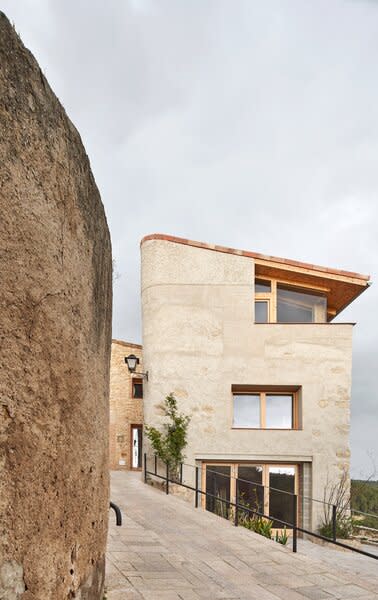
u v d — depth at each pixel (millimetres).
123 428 18219
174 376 12398
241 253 12883
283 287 13672
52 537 2143
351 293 13953
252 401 12820
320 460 11977
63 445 2287
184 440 12023
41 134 2068
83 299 2602
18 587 1832
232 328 12625
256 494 11977
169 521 7812
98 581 3051
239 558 5762
